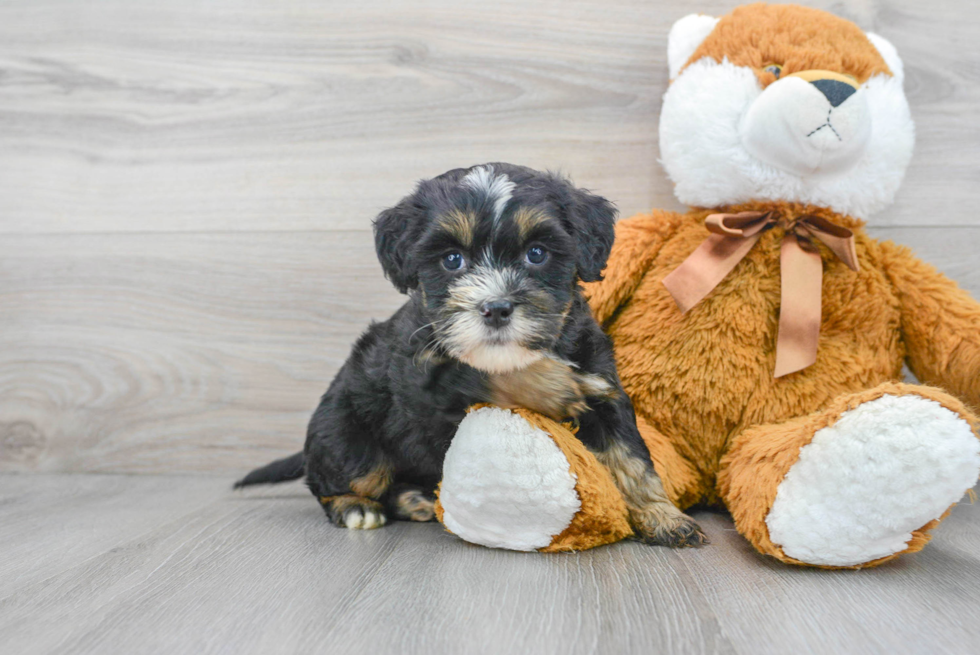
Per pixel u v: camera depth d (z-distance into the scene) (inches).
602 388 20.2
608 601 16.6
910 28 26.9
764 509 18.5
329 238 28.9
